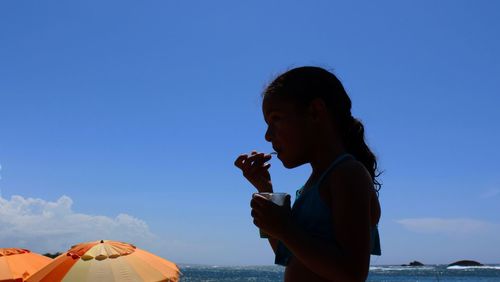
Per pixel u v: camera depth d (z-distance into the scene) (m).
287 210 1.71
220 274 145.75
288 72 2.00
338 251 1.67
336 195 1.78
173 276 7.52
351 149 2.00
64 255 7.41
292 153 1.93
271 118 1.97
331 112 1.94
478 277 111.44
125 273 7.07
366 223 1.73
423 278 108.50
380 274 129.62
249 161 2.65
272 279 110.19
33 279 7.09
